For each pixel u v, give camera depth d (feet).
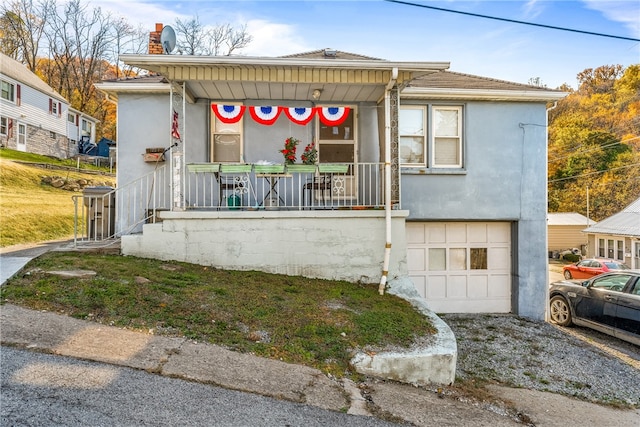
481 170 30.37
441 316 29.73
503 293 31.35
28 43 135.95
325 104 29.71
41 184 59.06
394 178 25.54
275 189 28.30
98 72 144.46
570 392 18.20
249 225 23.81
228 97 28.60
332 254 24.30
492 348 23.11
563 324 29.17
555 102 31.12
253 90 27.14
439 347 16.79
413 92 29.14
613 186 121.70
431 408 13.73
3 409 9.58
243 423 10.57
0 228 35.65
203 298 17.85
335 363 15.11
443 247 30.99
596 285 27.76
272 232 23.95
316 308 18.76
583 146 127.24
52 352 12.49
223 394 11.78
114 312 15.61
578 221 103.71
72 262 20.13
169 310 16.38
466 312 31.04
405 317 19.57
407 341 17.08
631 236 72.02
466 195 30.19
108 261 21.01
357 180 26.89
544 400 16.79
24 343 12.74
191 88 26.55
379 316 18.99
